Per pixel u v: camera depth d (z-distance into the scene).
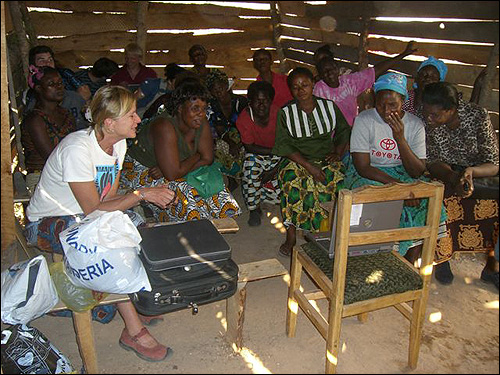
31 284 2.13
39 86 3.21
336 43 5.66
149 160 3.33
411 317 2.40
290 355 2.60
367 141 3.05
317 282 2.38
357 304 2.22
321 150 3.45
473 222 3.15
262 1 6.46
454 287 3.19
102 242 2.11
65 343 2.71
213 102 4.59
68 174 2.39
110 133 2.45
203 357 2.57
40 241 2.62
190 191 3.20
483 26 3.74
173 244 2.30
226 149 4.48
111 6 5.95
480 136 3.08
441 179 3.13
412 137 3.00
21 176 3.20
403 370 2.46
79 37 5.97
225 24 6.61
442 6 3.59
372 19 4.84
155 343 2.56
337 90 4.24
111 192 2.69
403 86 2.82
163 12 6.26
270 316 2.93
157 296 2.17
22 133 3.37
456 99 2.92
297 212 3.39
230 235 3.98
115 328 2.84
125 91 2.42
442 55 4.27
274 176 3.92
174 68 5.10
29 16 5.45
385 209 2.16
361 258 2.43
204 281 2.22
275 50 7.03
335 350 2.29
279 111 3.37
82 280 2.15
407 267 2.37
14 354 2.21
